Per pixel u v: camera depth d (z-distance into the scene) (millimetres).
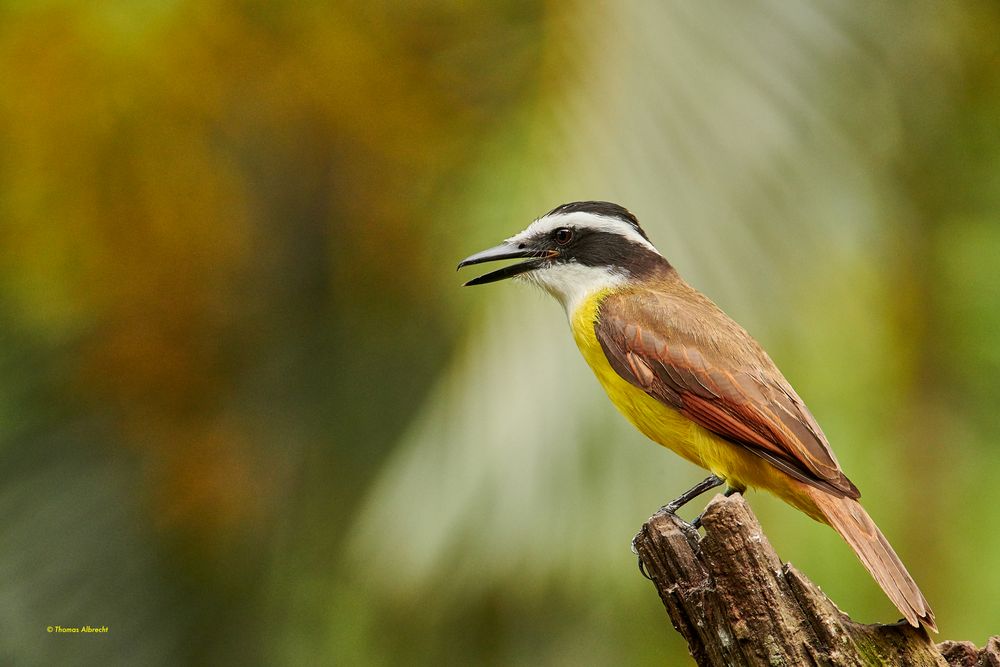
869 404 12070
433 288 13555
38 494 13664
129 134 13594
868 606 11750
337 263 14531
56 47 13141
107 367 14078
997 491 12344
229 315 14461
